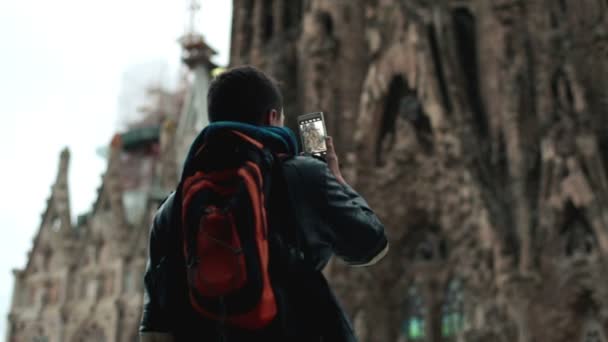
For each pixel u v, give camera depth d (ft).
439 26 163.84
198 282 9.17
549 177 135.23
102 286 188.65
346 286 144.56
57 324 190.19
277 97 11.43
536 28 155.94
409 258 152.66
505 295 128.77
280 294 9.68
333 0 178.19
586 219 130.82
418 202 151.12
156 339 10.52
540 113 144.36
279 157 10.56
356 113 168.14
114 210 195.31
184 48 282.97
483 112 161.99
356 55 173.88
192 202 9.73
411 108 157.48
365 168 155.02
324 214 10.28
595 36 150.41
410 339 146.51
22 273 203.72
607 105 145.07
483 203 138.10
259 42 195.62
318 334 9.89
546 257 130.93
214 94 11.17
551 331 126.31
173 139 217.56
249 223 9.45
